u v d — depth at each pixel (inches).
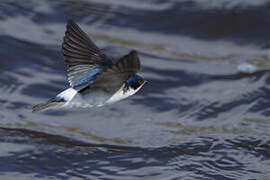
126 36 1090.7
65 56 501.4
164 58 1040.8
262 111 916.6
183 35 1100.5
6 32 1071.6
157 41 1083.3
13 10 1139.9
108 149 817.5
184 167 780.0
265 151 818.2
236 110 920.9
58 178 753.0
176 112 915.4
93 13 1141.7
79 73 501.4
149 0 1171.3
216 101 938.1
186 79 989.8
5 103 911.7
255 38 1087.0
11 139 829.8
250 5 1138.7
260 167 783.7
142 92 953.5
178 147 823.1
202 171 771.4
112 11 1146.7
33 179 746.2
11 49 1029.8
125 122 886.4
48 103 474.6
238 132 862.5
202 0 1160.8
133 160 793.6
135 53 406.3
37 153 801.6
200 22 1118.4
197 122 892.0
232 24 1110.4
